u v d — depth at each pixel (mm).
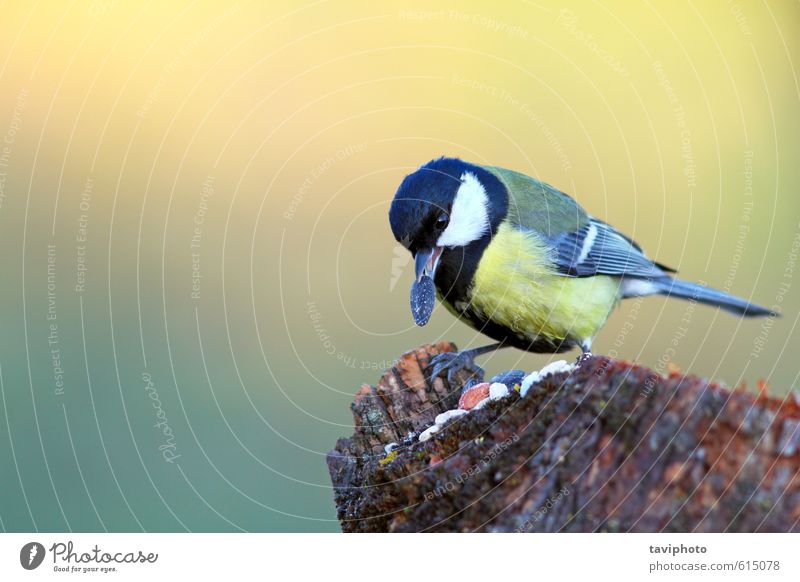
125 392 10234
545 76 13422
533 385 4512
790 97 12906
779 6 13469
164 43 13281
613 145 12805
